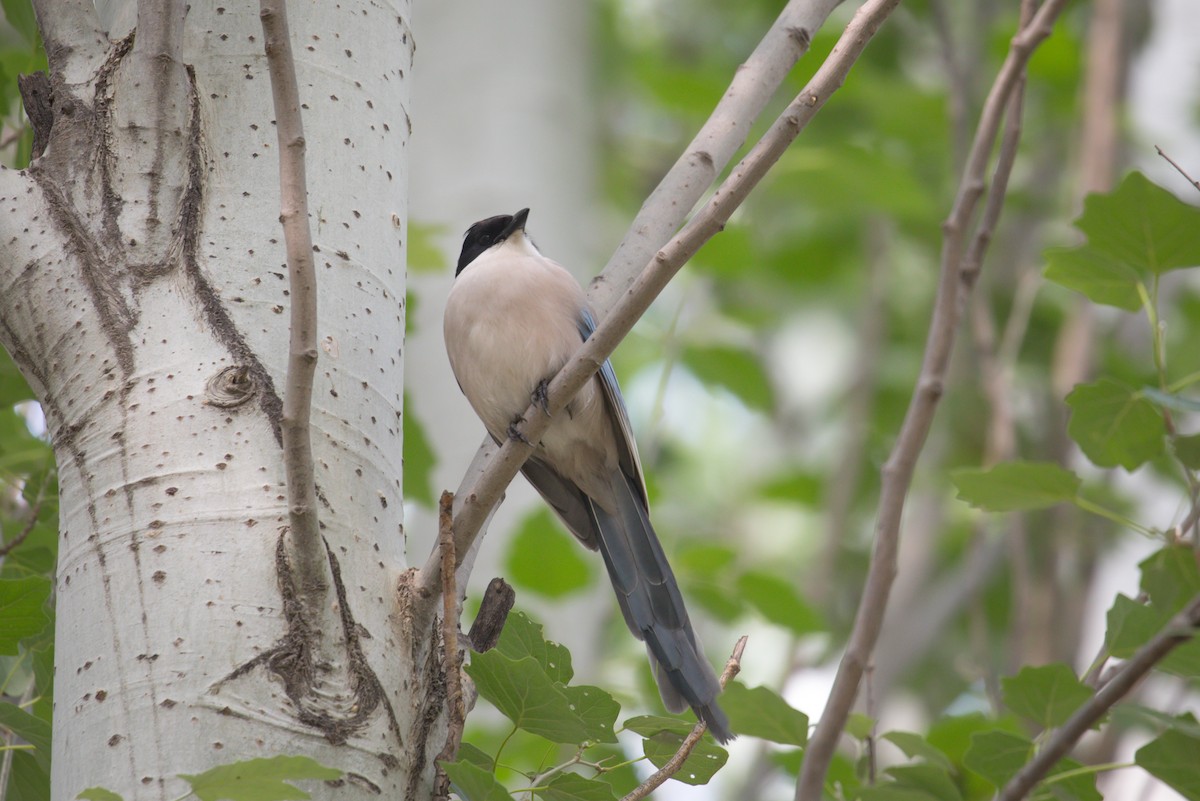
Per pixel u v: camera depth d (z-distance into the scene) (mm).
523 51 13797
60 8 6617
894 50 18281
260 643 5430
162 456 5707
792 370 19938
